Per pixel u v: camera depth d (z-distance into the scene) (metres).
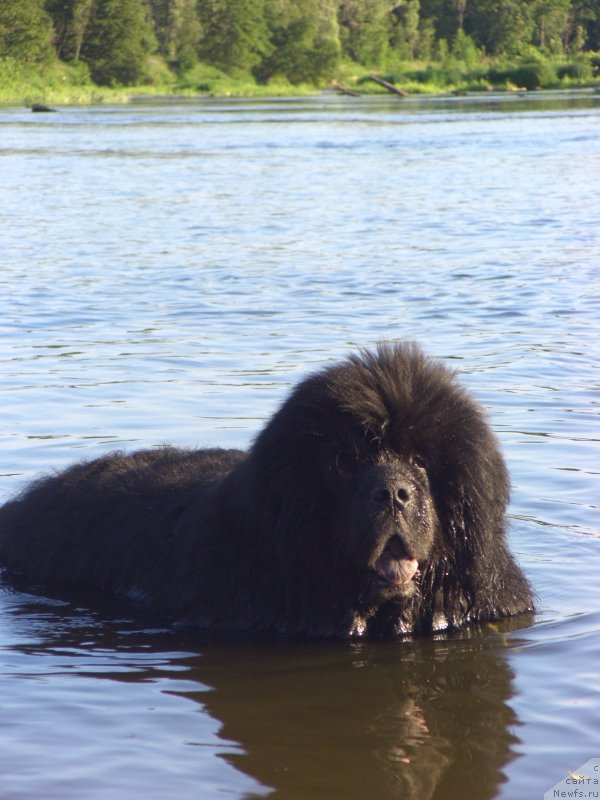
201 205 29.55
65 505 7.86
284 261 20.11
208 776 4.68
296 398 6.19
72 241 23.12
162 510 7.29
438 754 4.87
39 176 38.38
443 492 6.18
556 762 4.77
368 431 6.05
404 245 21.83
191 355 13.09
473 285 17.42
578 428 10.22
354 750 4.93
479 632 6.44
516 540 7.71
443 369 6.43
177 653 6.17
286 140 54.00
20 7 116.25
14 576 7.71
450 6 184.38
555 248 21.02
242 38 144.88
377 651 6.19
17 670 5.89
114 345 13.73
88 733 5.09
